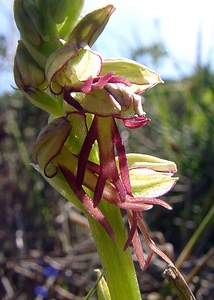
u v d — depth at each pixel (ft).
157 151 0.38
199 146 0.37
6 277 0.29
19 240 0.33
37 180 0.37
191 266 0.28
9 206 0.36
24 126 0.41
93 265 0.29
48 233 0.35
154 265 0.28
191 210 0.34
